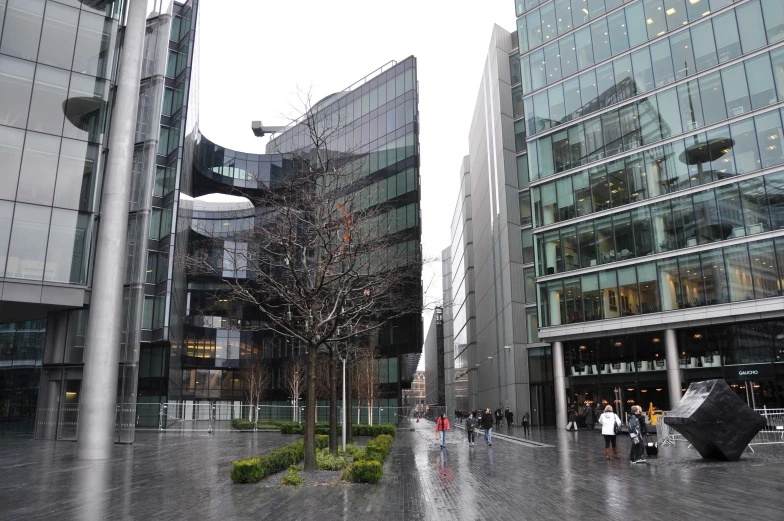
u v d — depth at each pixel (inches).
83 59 1077.1
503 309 2290.8
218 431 1731.1
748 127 1374.3
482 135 2805.1
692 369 1480.1
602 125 1673.2
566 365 1771.7
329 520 390.6
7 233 960.3
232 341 2723.9
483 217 2797.7
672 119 1515.7
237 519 393.4
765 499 446.6
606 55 1691.7
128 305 1263.5
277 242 874.1
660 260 1492.4
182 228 2031.3
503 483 574.6
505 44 2400.3
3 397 1615.4
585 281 1646.2
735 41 1421.0
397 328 2154.3
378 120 2386.8
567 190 1728.6
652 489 509.0
